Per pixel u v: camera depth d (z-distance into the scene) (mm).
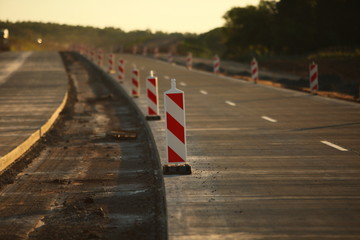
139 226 22234
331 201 23594
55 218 23609
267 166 30766
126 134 46250
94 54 180250
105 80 114688
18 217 23859
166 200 24109
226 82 100875
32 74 123375
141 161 35969
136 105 63594
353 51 192000
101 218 23453
